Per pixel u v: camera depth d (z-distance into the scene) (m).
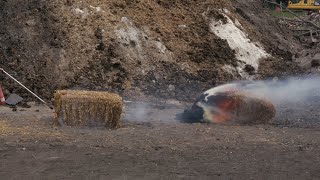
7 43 17.02
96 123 12.12
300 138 11.55
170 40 18.95
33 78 16.12
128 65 17.41
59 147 10.01
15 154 9.43
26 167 8.68
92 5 18.77
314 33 30.33
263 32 23.91
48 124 12.20
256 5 26.91
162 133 11.66
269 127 12.91
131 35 18.33
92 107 12.06
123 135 11.30
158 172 8.53
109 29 18.17
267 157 9.70
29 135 10.91
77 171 8.50
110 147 10.13
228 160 9.41
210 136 11.44
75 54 17.11
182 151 10.00
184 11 20.62
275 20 27.16
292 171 8.80
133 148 10.12
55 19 17.86
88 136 11.05
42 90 15.77
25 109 14.26
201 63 18.67
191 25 20.16
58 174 8.32
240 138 11.32
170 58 18.25
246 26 22.95
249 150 10.23
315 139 11.48
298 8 43.59
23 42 17.09
